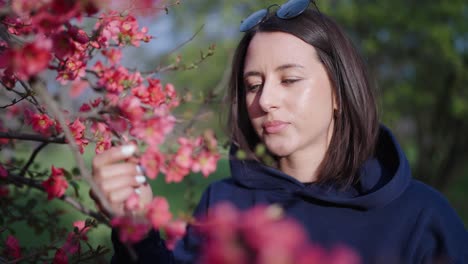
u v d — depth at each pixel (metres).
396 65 8.17
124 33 1.46
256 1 6.60
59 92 1.50
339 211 1.58
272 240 0.72
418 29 7.45
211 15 8.76
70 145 0.99
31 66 0.92
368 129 1.71
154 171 1.12
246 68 1.67
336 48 1.67
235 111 1.91
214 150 1.21
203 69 8.42
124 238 1.01
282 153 1.62
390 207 1.56
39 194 2.07
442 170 8.23
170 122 1.22
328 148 1.71
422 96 7.77
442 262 1.48
